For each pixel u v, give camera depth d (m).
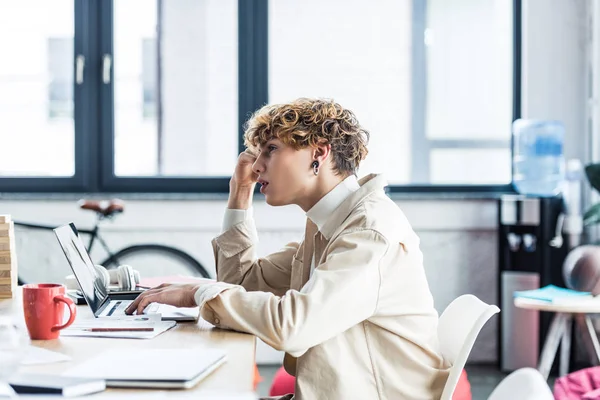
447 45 3.88
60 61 3.87
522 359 3.61
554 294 2.76
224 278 1.83
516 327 3.62
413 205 3.81
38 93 3.87
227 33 3.85
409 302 1.43
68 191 3.88
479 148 3.90
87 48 3.85
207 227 3.81
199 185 3.88
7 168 3.88
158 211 3.81
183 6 3.84
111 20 3.84
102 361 1.11
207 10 3.84
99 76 3.86
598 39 3.76
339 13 3.86
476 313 1.55
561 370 3.05
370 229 1.41
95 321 1.50
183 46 3.85
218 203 3.81
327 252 1.44
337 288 1.32
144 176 3.88
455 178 3.92
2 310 1.63
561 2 3.84
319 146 1.52
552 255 3.67
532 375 1.13
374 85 3.88
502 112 3.90
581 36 3.85
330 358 1.39
